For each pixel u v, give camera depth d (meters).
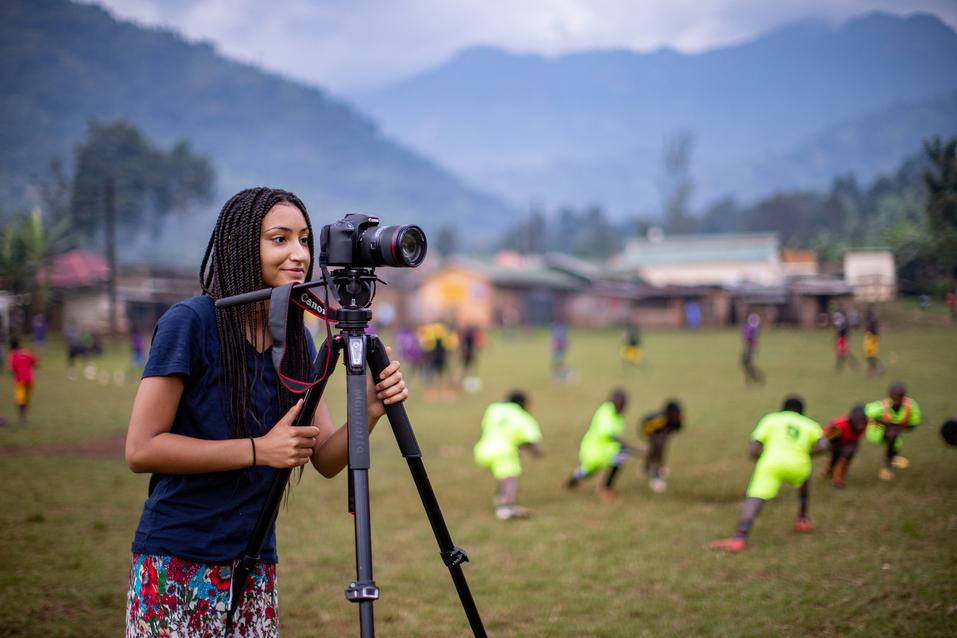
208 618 2.19
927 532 7.09
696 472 10.84
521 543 7.30
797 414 7.22
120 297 46.28
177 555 2.16
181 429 2.22
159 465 2.09
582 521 8.16
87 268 49.03
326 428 2.54
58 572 6.23
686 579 6.07
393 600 5.70
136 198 75.69
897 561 6.23
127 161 75.81
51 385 25.08
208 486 2.20
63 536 7.39
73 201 66.31
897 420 9.54
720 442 13.35
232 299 2.12
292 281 2.35
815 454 7.13
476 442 14.43
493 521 8.24
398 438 2.29
